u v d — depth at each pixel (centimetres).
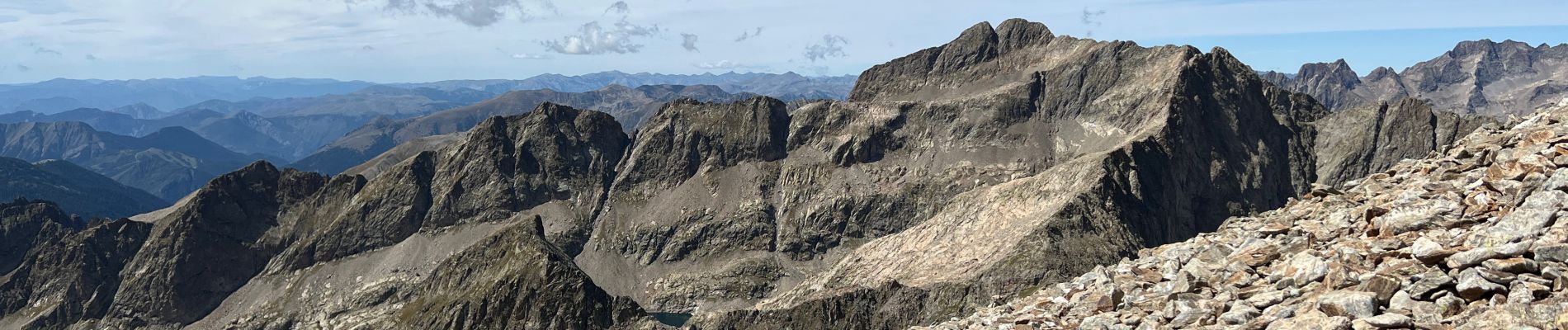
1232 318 2317
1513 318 1877
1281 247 2791
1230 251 3000
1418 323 1989
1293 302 2283
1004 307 3369
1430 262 2233
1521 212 2258
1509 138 3014
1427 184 2931
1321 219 3045
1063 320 2878
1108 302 2817
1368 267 2342
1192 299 2527
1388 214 2705
